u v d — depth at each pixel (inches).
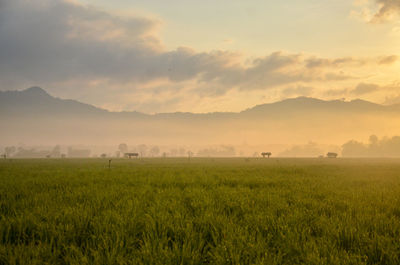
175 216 204.2
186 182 474.6
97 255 132.9
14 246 148.8
